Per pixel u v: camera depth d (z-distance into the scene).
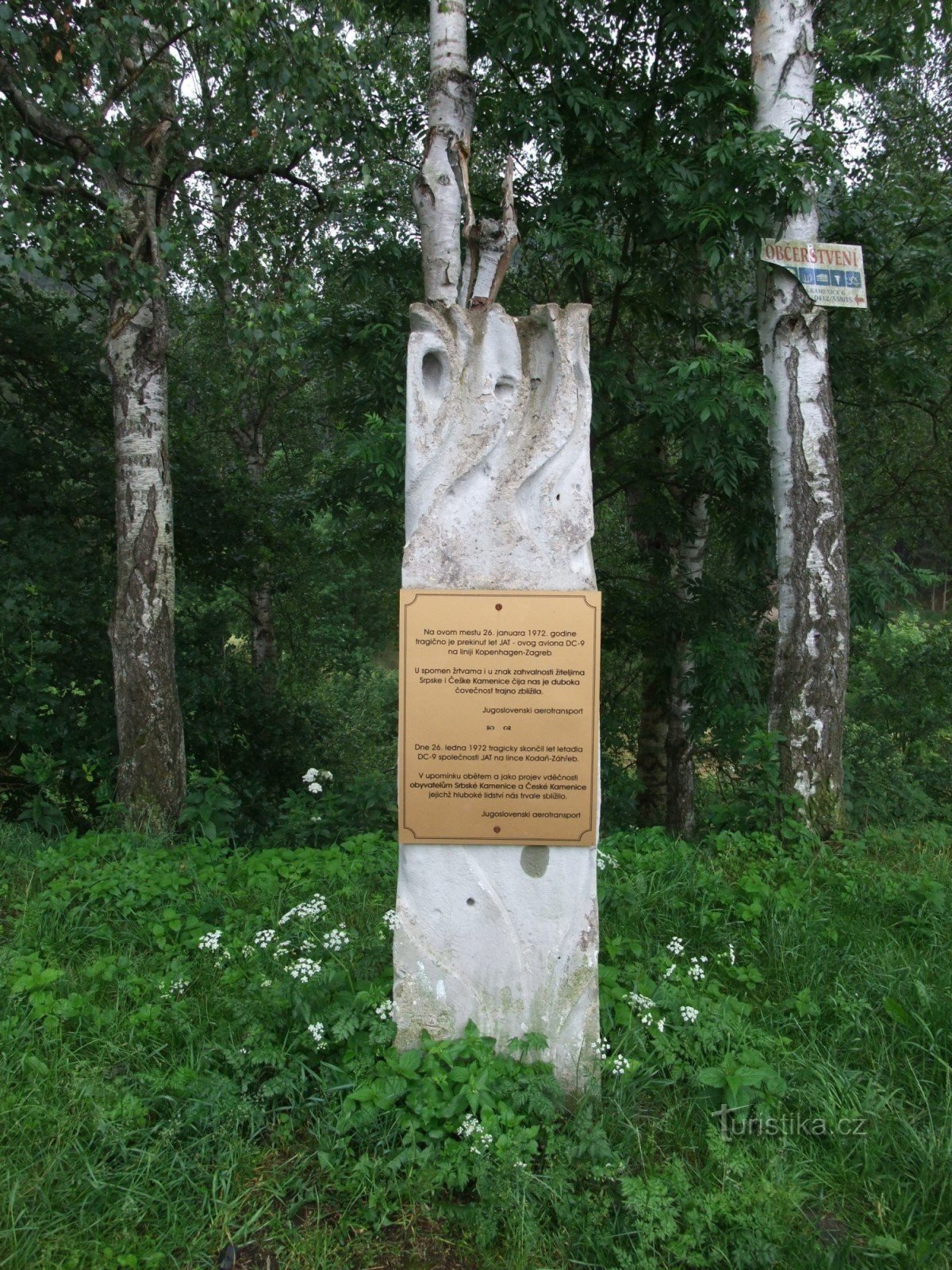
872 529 11.12
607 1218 2.51
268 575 11.38
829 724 5.96
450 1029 2.96
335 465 9.74
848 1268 2.34
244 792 9.62
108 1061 3.07
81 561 8.48
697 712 8.88
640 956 3.70
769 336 6.25
